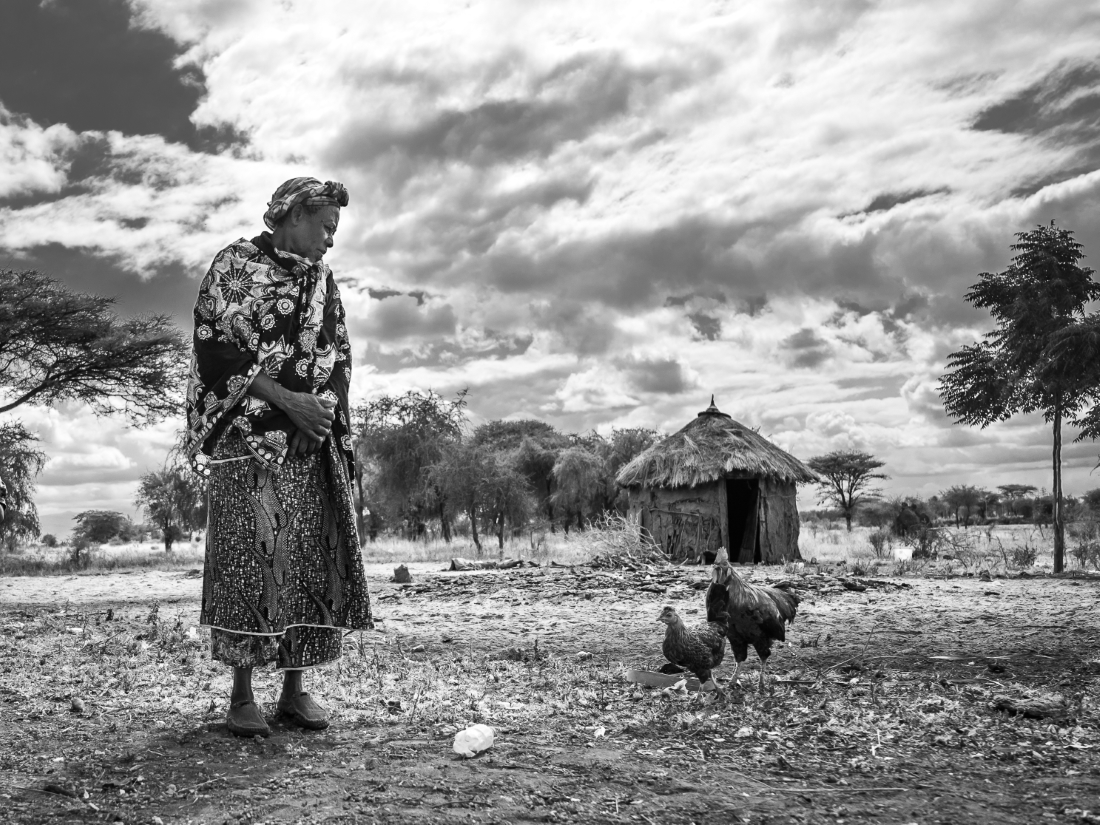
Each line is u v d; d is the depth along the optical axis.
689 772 3.15
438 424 36.78
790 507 21.55
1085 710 4.08
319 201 3.75
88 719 4.01
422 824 2.62
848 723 3.89
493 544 33.56
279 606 3.70
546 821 2.66
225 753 3.40
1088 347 16.58
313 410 3.68
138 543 54.41
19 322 22.81
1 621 8.68
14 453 28.11
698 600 11.37
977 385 19.22
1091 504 43.81
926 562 19.73
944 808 2.78
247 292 3.67
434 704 4.42
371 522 42.56
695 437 21.55
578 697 4.69
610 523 20.17
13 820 2.68
